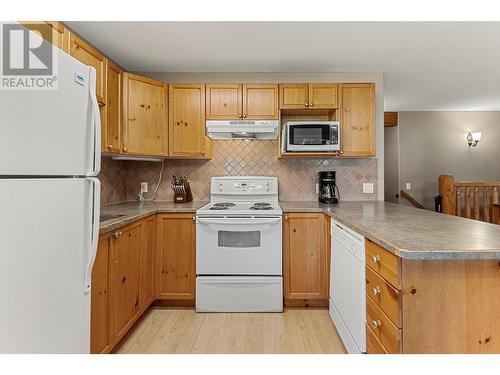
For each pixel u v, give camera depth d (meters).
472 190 4.50
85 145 1.23
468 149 5.40
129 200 3.13
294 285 2.51
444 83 3.57
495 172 5.38
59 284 1.08
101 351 1.62
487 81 3.51
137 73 3.03
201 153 2.80
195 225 2.54
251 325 2.26
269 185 3.04
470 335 1.12
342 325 1.92
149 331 2.17
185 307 2.59
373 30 2.23
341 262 1.95
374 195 3.10
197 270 2.49
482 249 1.06
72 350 1.16
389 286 1.22
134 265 2.08
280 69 2.98
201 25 2.14
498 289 1.13
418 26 2.17
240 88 2.81
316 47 2.50
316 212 2.50
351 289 1.72
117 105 2.42
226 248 2.48
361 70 3.04
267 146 3.13
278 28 2.19
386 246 1.18
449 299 1.13
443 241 1.19
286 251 2.51
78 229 1.19
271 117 2.80
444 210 3.81
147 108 2.65
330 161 3.12
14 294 0.91
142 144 2.61
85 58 2.00
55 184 1.06
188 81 3.06
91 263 1.27
